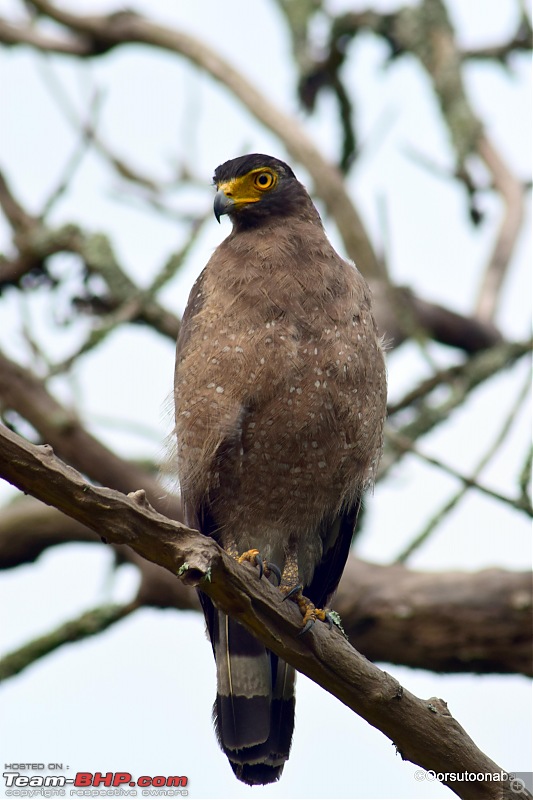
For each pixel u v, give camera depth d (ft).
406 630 39.63
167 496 35.68
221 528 32.78
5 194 47.65
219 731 29.68
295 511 32.53
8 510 46.34
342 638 23.95
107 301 47.73
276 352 30.19
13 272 47.75
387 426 40.63
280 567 33.55
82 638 41.22
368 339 31.24
